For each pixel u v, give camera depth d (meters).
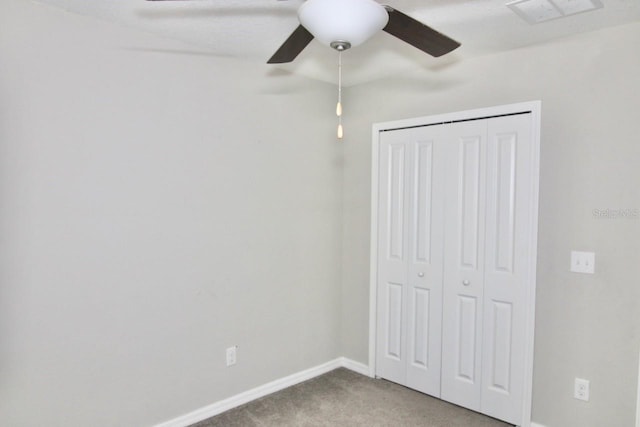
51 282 1.97
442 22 2.12
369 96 3.23
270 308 2.91
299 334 3.11
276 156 2.93
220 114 2.60
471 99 2.68
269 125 2.88
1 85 1.82
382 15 1.44
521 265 2.44
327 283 3.31
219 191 2.61
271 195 2.90
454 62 2.75
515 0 1.87
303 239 3.12
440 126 2.79
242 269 2.74
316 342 3.24
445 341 2.78
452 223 2.74
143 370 2.29
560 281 2.33
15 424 1.89
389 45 2.46
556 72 2.34
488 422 2.52
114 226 2.17
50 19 1.94
